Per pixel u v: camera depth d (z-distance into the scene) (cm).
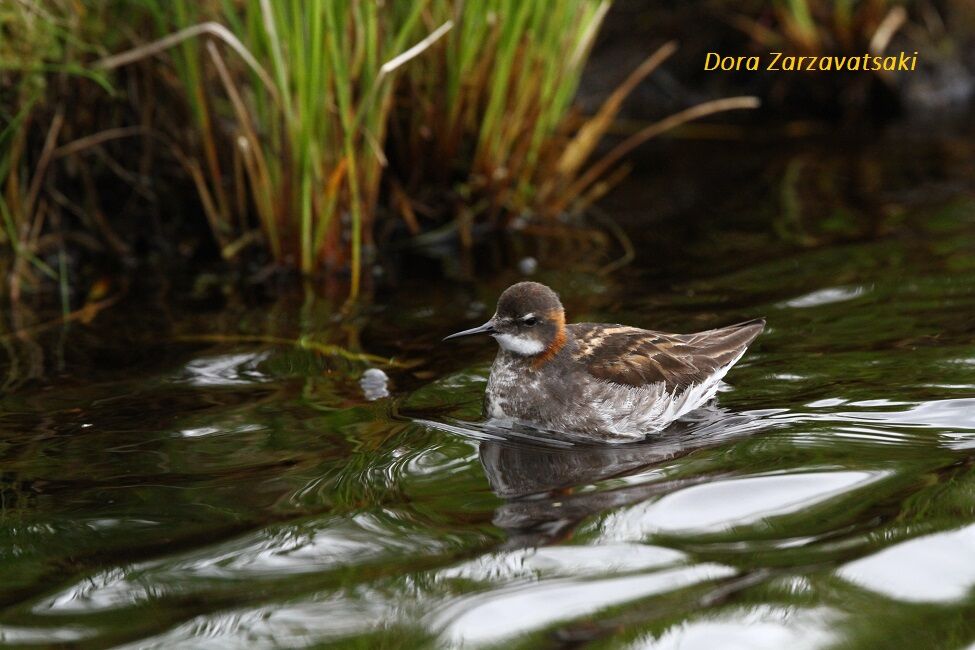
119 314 1216
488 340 1130
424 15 1366
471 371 1052
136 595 689
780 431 898
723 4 1942
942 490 788
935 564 699
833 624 644
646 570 704
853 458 843
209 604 678
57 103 1324
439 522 771
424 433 922
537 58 1379
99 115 1370
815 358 1035
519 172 1458
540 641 635
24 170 1309
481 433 928
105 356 1098
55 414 962
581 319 1165
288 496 810
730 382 1003
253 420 947
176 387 1019
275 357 1091
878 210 1478
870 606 660
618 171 1666
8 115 1268
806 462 841
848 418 911
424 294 1262
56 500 810
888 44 1969
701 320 1148
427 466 862
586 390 940
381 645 636
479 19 1370
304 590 691
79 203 1388
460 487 826
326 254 1331
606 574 700
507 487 825
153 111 1389
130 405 980
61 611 673
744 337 991
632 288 1255
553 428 941
